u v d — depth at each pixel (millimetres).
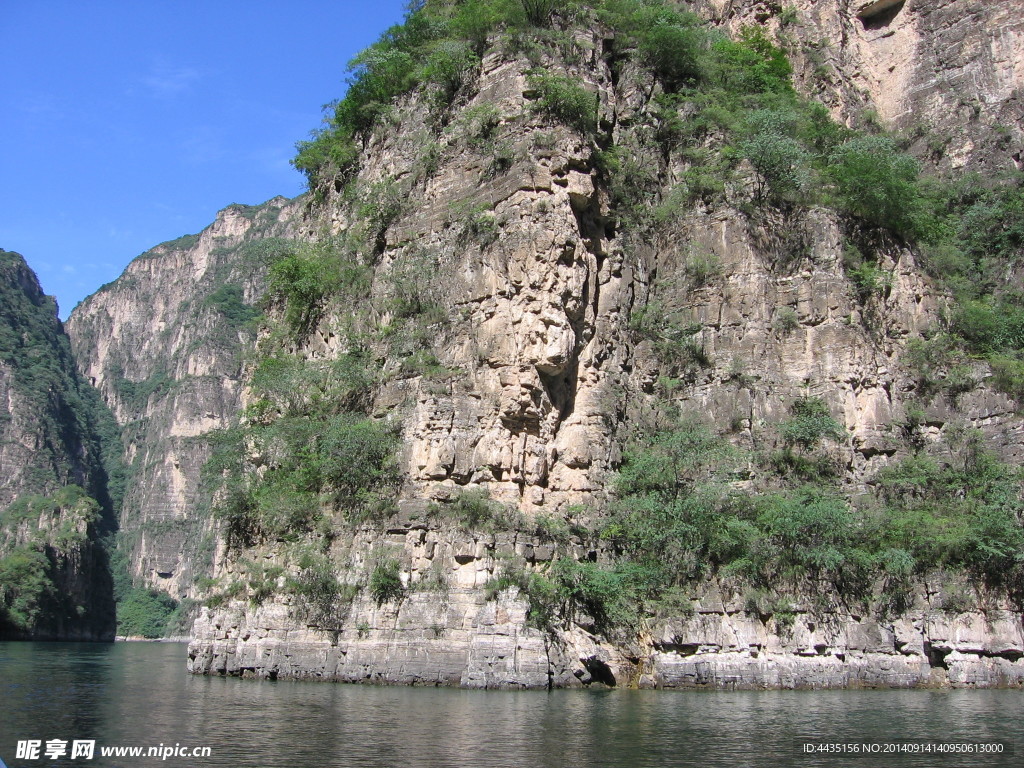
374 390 51844
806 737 28734
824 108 69125
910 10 78188
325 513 49875
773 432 51094
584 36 57062
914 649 45875
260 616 49625
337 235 60312
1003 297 60375
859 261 54906
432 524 46281
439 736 28297
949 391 53781
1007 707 36906
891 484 50344
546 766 23984
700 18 74625
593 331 51531
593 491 48938
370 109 61688
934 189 66500
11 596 149000
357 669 45438
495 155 51938
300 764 24094
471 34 56906
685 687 43969
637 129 58594
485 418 48094
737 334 53062
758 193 55594
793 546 46156
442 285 51625
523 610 43156
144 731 29391
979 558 47250
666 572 46219
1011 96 71250
